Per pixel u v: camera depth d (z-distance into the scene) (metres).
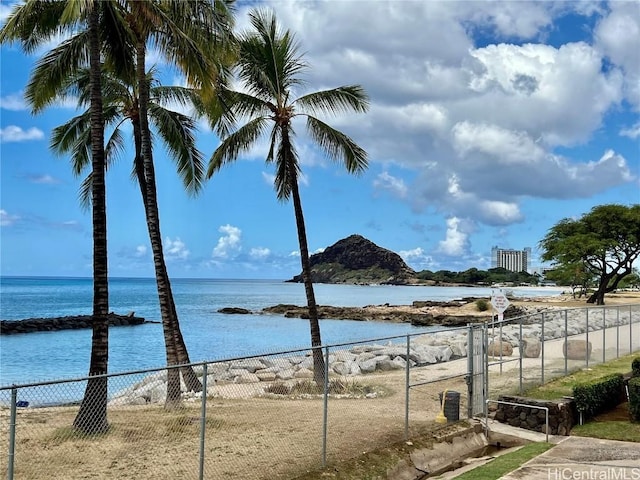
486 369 14.22
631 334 23.23
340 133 19.55
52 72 14.30
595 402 14.12
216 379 19.97
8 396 19.81
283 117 19.67
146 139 16.67
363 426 12.54
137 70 16.42
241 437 11.08
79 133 20.33
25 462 9.09
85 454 9.56
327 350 10.55
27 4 12.48
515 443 12.87
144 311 82.62
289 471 9.64
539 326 36.03
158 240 16.84
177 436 10.75
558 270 73.25
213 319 67.31
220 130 19.70
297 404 14.60
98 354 11.26
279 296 145.25
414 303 91.00
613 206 63.75
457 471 11.31
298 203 20.14
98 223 11.77
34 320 56.59
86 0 10.90
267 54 19.30
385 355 24.34
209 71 14.02
